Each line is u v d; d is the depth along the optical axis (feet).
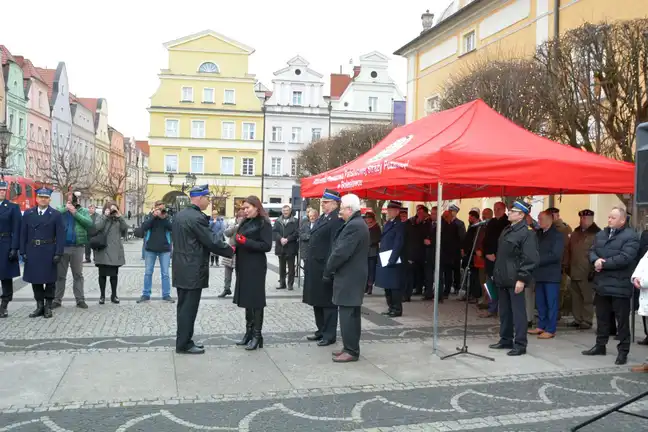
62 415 15.20
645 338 24.93
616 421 15.62
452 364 21.15
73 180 115.96
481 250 32.99
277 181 165.48
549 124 35.06
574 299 28.40
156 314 30.07
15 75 129.39
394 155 25.27
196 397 16.88
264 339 24.88
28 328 25.85
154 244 34.30
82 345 22.79
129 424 14.67
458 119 27.25
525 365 21.13
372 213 41.04
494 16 63.57
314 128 165.68
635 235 21.53
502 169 22.33
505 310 23.68
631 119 30.25
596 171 23.32
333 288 21.91
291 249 42.47
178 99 162.81
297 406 16.34
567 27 52.06
